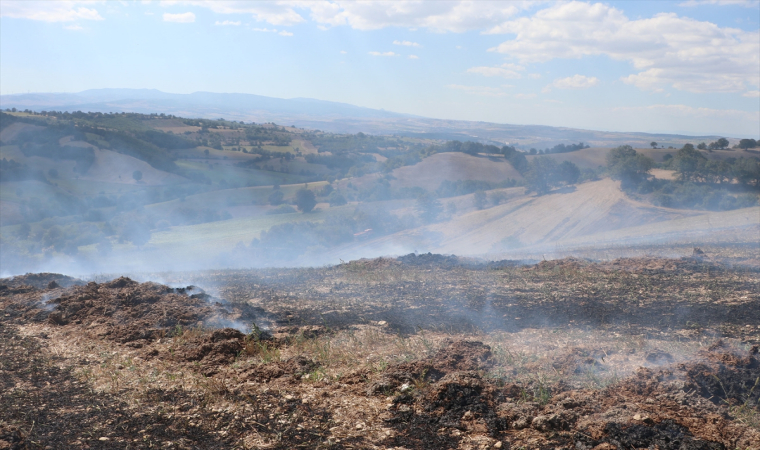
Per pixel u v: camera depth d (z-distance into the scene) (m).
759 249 23.42
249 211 144.75
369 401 6.63
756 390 6.29
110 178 175.50
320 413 6.25
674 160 117.19
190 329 10.18
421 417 6.08
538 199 121.56
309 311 12.19
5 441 5.22
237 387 7.11
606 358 7.81
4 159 168.00
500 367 7.45
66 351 8.90
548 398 6.32
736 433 5.35
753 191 102.00
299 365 7.93
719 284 14.03
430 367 7.33
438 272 18.36
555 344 8.90
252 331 9.71
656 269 16.92
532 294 13.56
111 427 5.77
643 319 10.52
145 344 9.37
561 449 5.23
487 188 143.00
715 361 7.03
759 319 10.19
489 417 5.94
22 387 7.04
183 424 5.89
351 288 15.62
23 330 10.34
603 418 5.67
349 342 9.36
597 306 11.79
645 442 5.16
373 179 167.62
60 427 5.74
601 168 140.00
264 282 18.00
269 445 5.40
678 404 5.95
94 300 12.15
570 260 19.75
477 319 11.03
